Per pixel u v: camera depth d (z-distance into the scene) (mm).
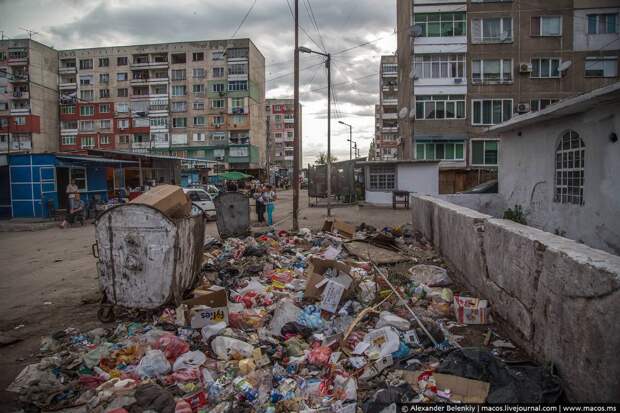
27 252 11602
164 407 3223
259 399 3367
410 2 30312
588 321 2832
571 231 9109
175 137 63438
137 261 5363
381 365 3686
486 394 3088
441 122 30234
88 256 10570
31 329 5359
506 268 4500
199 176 46688
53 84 64250
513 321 4301
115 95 64125
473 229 5895
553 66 29375
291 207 25812
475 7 29578
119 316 5633
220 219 12273
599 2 28625
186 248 5758
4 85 59875
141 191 24047
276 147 103250
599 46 28875
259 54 68375
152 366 3891
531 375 3264
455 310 5160
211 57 62125
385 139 73688
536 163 10820
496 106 29891
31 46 60062
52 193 19766
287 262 8398
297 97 14422
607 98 7137
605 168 7875
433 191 23125
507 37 29516
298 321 4793
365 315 4918
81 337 4859
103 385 3639
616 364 2521
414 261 8297
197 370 3869
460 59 30016
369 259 8039
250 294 6066
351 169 26062
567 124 9234
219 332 4578
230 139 62656
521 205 11742
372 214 19344
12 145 60188
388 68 67812
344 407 3113
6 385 3887
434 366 3648
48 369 4023
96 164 22750
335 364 3799
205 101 62594
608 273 2627
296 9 14430
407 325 4488
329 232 11836
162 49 62938
